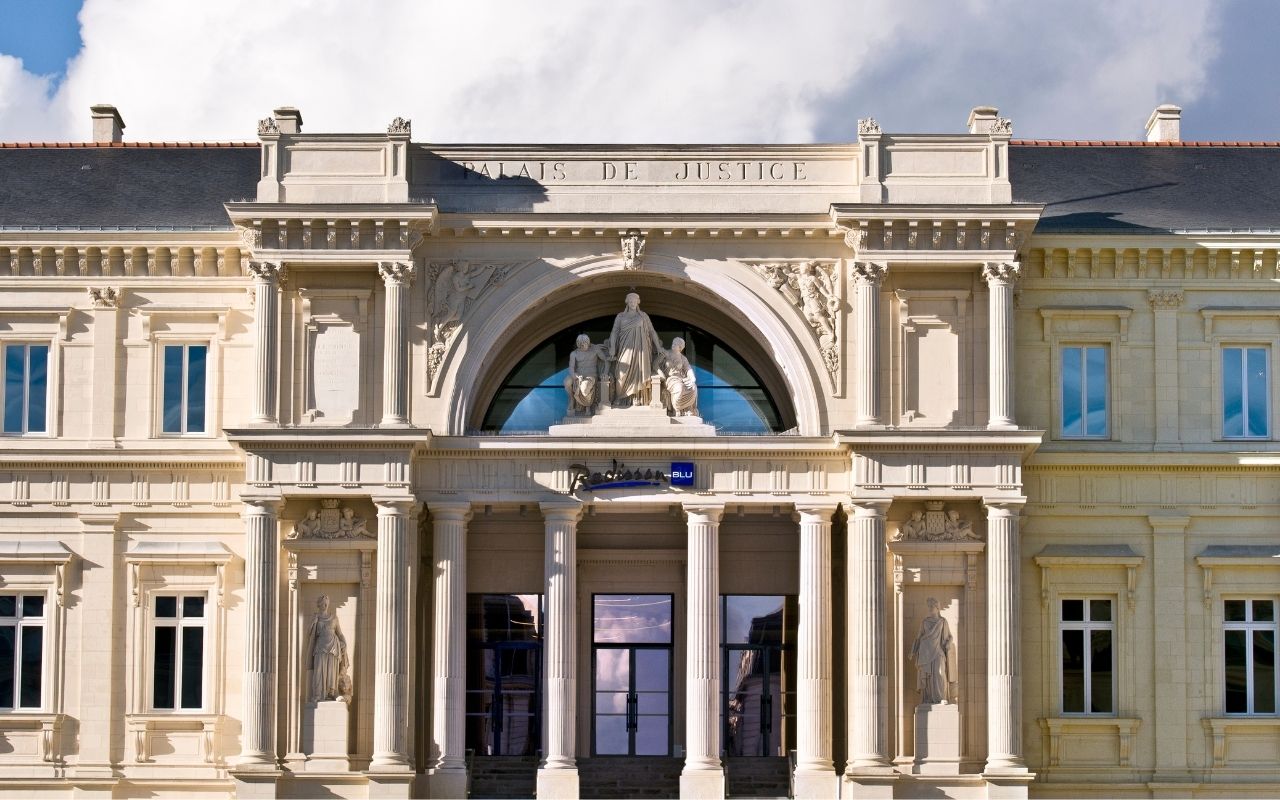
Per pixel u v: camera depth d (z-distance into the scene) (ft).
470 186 188.65
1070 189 202.08
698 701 181.78
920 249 184.03
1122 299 192.24
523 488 184.14
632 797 187.83
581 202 188.24
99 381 191.62
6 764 186.60
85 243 191.11
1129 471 189.78
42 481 190.60
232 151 211.61
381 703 178.60
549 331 196.65
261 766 177.68
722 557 197.88
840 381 185.98
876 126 186.29
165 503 189.88
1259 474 189.88
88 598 188.75
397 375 183.01
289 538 182.80
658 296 195.42
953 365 185.26
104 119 221.66
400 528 180.34
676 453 184.24
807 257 187.73
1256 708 188.34
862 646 179.42
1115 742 187.21
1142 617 188.75
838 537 189.78
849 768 178.29
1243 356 192.65
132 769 186.39
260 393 182.91
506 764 193.36
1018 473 181.06
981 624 182.70
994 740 178.70
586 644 199.52
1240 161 209.97
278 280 184.14
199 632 189.57
